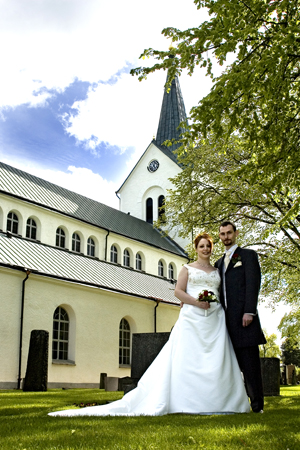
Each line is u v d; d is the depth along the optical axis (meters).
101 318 25.28
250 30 8.08
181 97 50.91
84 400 8.90
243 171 9.75
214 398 5.61
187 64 9.17
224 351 5.82
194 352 5.81
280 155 9.27
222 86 8.26
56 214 29.02
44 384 14.94
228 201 19.25
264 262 19.09
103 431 4.09
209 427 4.25
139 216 46.53
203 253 6.54
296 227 19.55
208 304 5.95
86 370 23.59
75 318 23.64
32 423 4.76
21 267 21.11
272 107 9.05
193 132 8.84
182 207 23.22
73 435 3.87
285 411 6.13
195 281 6.30
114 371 25.39
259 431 3.99
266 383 11.98
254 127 9.16
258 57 8.58
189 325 5.94
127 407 5.74
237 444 3.46
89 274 26.52
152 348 9.25
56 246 28.86
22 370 20.41
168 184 45.47
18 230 26.70
